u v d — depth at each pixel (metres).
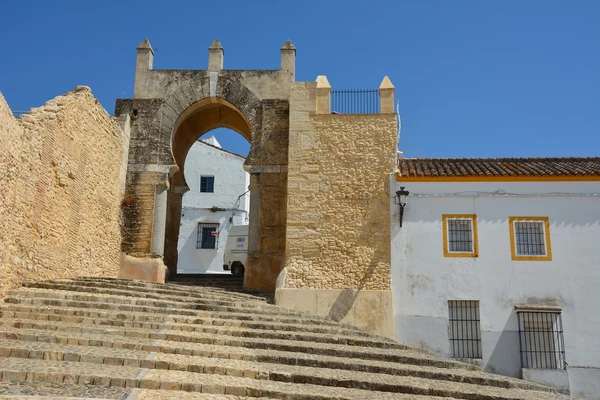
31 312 12.09
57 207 15.62
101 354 9.77
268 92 21.14
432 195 18.42
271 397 8.90
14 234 13.44
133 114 21.14
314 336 12.85
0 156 12.48
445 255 17.98
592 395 16.75
